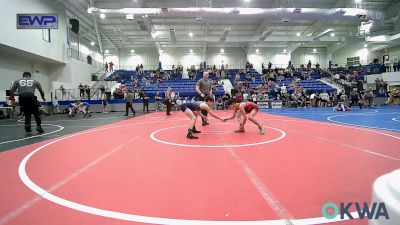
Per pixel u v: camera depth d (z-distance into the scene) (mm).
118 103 20484
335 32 30625
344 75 27688
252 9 18766
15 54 16953
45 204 2168
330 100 21953
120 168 3240
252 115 6094
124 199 2252
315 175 2846
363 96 20188
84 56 25594
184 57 34875
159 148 4473
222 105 20078
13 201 2240
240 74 28922
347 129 6871
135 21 25500
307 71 29922
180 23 26547
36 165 3447
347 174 2871
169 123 9023
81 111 15414
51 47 18797
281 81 26422
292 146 4531
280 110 17828
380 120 9469
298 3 23016
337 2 22906
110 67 31125
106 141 5301
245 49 34750
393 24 25938
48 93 20688
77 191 2459
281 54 34969
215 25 27516
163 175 2926
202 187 2525
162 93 21016
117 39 31250
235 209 2029
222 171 3051
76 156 3953
